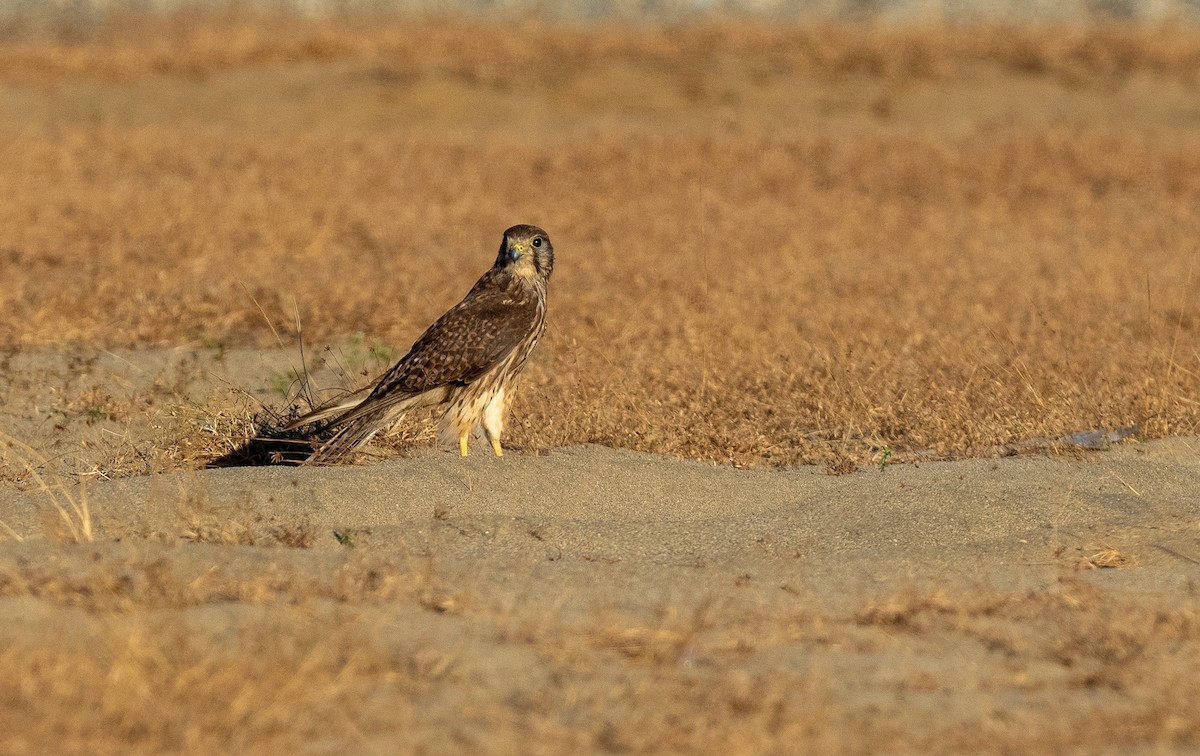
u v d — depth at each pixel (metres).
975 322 16.41
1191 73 40.78
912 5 49.84
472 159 29.52
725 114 36.97
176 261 19.80
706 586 8.65
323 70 39.72
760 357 14.66
